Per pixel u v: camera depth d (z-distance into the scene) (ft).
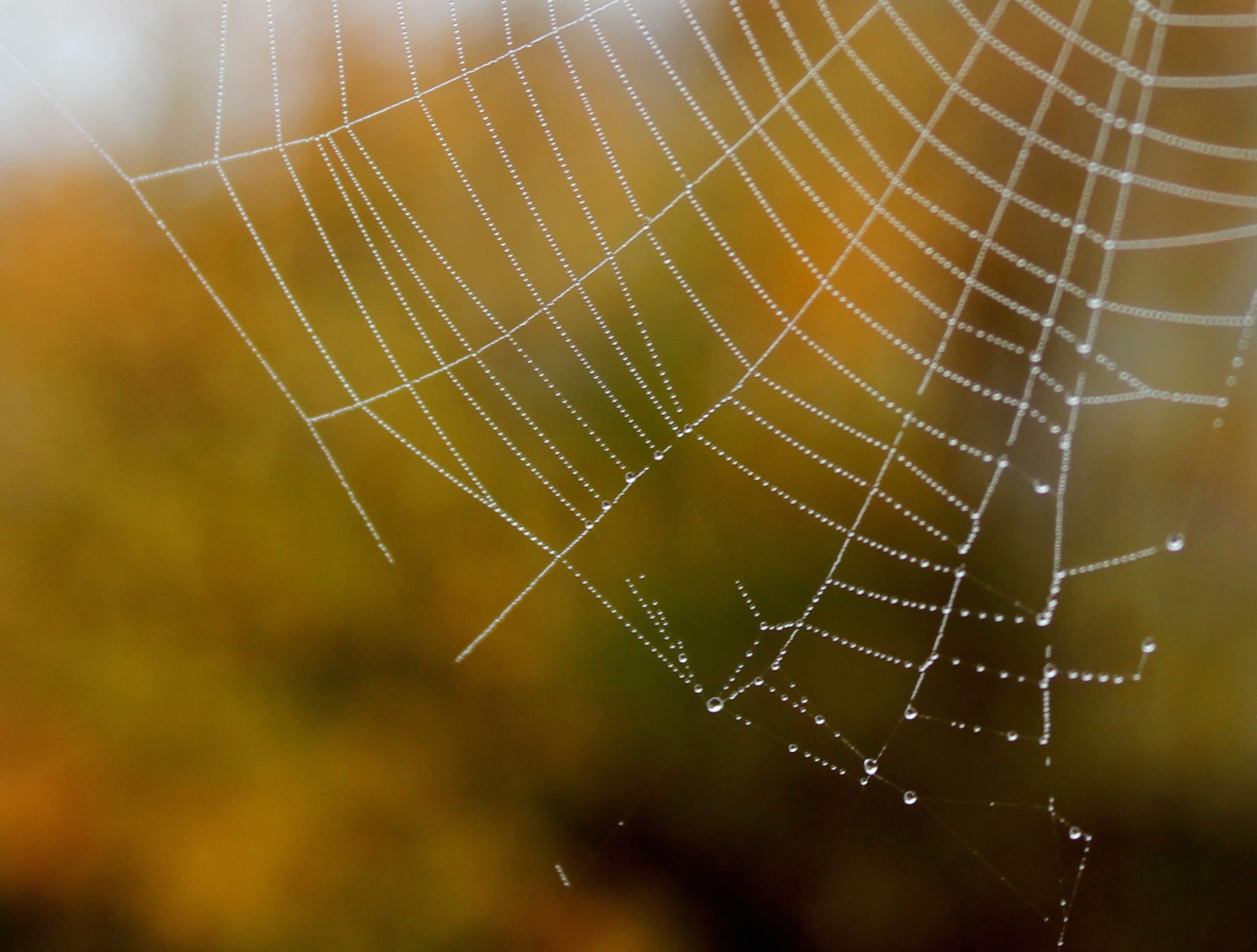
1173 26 0.81
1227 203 0.82
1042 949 0.82
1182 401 0.83
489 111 0.82
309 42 0.83
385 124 0.83
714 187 0.83
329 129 0.83
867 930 0.83
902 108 0.82
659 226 0.83
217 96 0.83
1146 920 0.82
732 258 0.83
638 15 0.82
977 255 0.83
